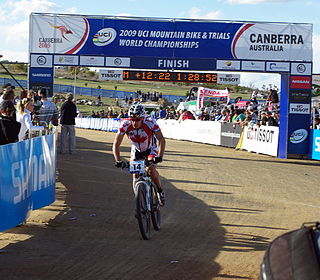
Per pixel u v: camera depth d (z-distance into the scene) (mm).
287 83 18438
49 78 18172
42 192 7637
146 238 6227
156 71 18312
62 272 4898
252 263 5469
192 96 33656
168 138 29234
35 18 18125
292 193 10523
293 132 18500
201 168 13875
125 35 18234
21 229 6535
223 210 8344
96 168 12656
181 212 8023
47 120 12992
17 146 6355
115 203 8484
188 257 5590
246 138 21219
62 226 6797
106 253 5605
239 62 18281
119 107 51750
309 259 2818
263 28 18250
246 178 12414
